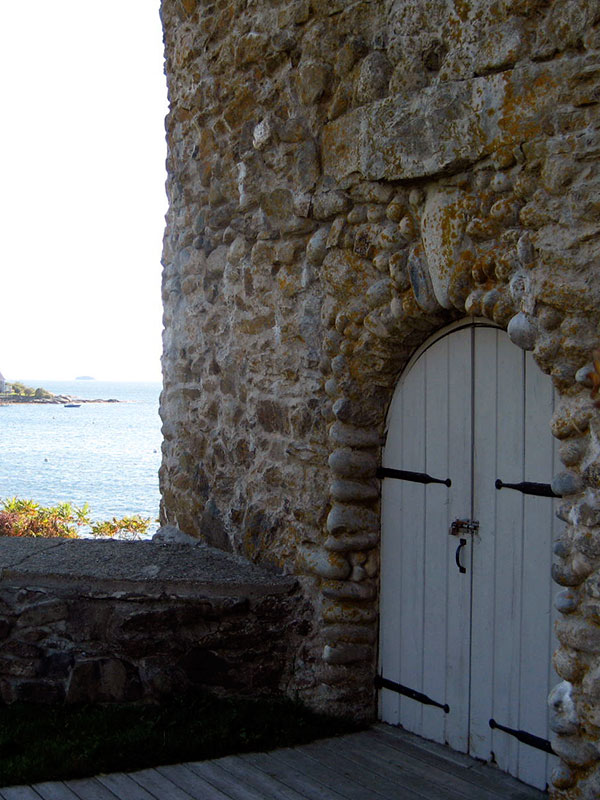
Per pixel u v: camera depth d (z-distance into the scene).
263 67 4.38
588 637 2.83
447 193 3.38
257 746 3.74
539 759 3.28
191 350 5.33
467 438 3.57
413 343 3.77
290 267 4.29
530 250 3.04
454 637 3.64
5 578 4.26
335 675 4.00
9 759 3.57
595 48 2.85
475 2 3.23
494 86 3.14
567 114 2.91
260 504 4.54
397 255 3.64
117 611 4.12
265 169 4.43
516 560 3.36
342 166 3.86
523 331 3.06
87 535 11.53
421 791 3.34
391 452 3.96
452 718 3.66
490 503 3.47
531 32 3.06
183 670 4.11
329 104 4.00
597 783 2.82
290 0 4.16
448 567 3.66
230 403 4.85
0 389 152.38
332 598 4.01
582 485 2.88
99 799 3.27
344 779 3.45
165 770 3.53
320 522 4.10
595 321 2.85
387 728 3.95
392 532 3.96
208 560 4.60
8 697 4.17
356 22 3.82
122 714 3.99
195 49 5.01
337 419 3.99
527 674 3.31
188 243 5.36
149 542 5.07
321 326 4.10
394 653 3.95
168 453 5.64
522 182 3.06
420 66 3.49
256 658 4.14
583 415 2.87
